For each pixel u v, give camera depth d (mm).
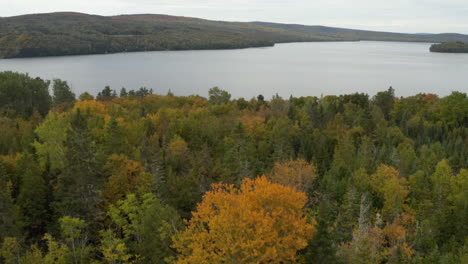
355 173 60469
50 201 49312
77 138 50438
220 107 117750
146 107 127188
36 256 35469
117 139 66125
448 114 112500
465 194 50750
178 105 132375
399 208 51938
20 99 123125
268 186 29875
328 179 59156
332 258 29281
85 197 46375
